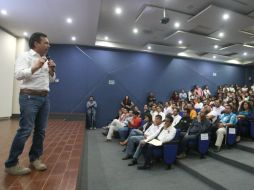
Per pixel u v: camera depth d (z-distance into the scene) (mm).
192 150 4574
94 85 8484
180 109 6711
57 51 8188
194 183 3207
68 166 2270
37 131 1962
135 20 6109
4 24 5898
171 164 3848
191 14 5598
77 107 8289
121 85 8797
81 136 4492
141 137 4312
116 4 5164
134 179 3314
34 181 1779
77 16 5320
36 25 5984
